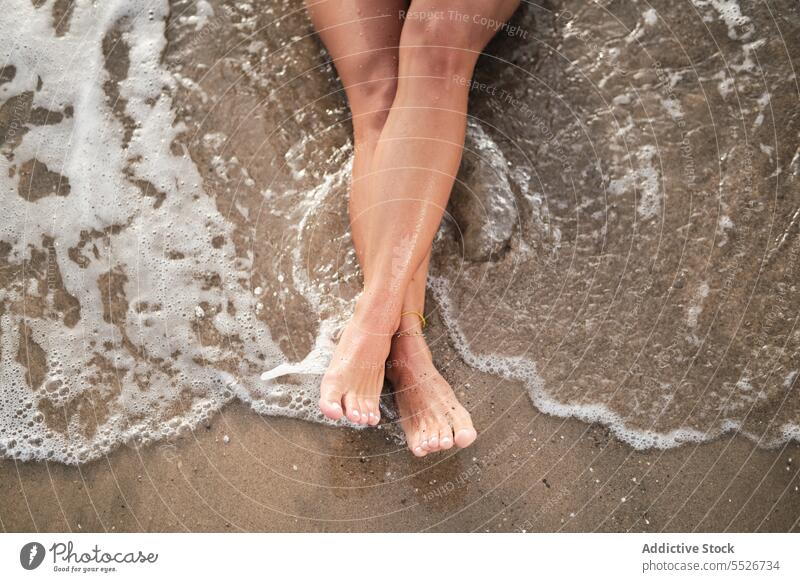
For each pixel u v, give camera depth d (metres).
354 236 1.19
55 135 1.36
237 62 1.40
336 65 1.27
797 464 1.23
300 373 1.27
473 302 1.31
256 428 1.24
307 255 1.32
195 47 1.40
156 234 1.33
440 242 1.32
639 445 1.24
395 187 1.07
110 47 1.40
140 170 1.35
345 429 1.24
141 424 1.25
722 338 1.29
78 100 1.38
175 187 1.35
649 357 1.28
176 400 1.26
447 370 1.28
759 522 1.21
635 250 1.32
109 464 1.22
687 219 1.33
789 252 1.31
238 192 1.35
